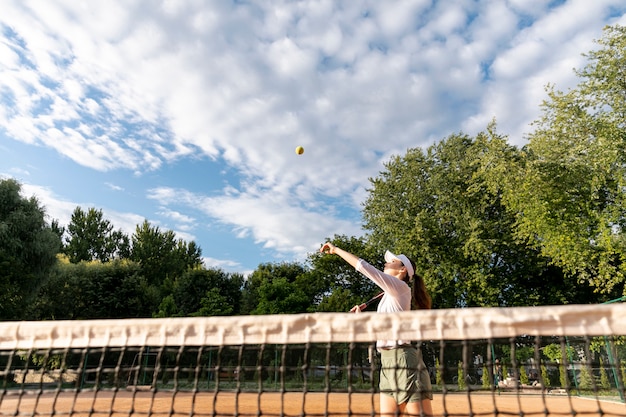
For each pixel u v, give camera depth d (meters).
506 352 18.83
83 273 31.62
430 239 25.88
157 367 2.78
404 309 3.39
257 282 37.75
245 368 2.66
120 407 8.28
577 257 19.09
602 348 13.30
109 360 18.44
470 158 27.08
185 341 2.75
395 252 27.92
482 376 17.30
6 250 21.25
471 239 24.41
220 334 2.71
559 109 19.47
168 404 9.21
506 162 21.23
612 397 11.58
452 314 2.47
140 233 48.31
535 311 2.37
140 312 31.48
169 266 47.66
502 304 26.17
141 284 32.66
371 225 31.09
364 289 31.83
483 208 26.06
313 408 8.48
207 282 34.41
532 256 25.81
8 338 3.01
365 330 2.55
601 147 17.78
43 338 2.95
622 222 18.77
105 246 54.06
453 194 27.00
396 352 2.91
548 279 27.44
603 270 18.08
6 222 21.58
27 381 15.45
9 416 2.89
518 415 2.45
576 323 2.33
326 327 2.59
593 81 18.83
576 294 26.30
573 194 19.70
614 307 2.30
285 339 2.62
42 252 22.66
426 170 29.33
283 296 27.33
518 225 24.08
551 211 19.61
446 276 25.44
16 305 21.70
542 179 19.62
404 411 3.08
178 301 33.47
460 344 2.47
